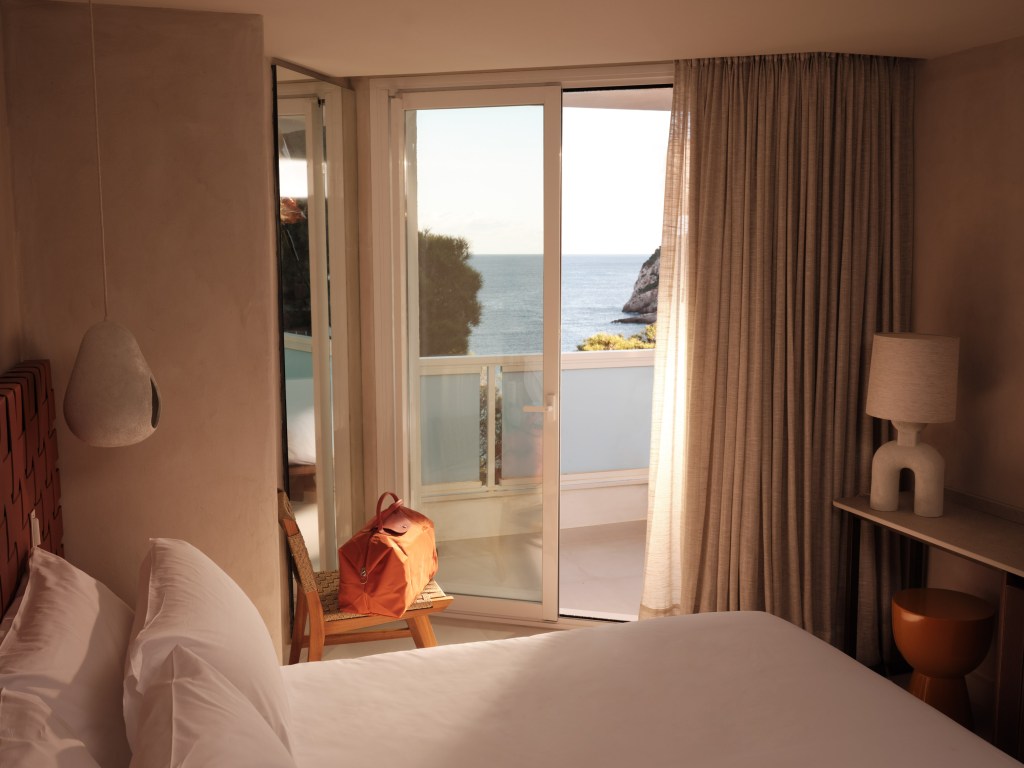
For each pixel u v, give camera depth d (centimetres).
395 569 299
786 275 336
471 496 393
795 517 339
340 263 372
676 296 350
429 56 328
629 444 583
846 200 333
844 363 338
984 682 319
